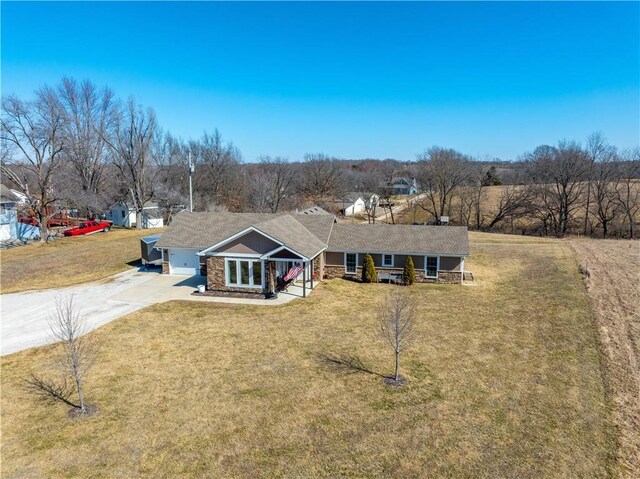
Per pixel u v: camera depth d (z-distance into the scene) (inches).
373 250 1052.5
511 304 860.0
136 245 1518.2
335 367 573.3
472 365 580.7
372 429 433.1
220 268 922.7
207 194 2603.3
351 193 3127.5
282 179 2864.2
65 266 1197.1
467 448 402.0
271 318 767.1
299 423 443.8
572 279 1048.2
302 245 944.9
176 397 495.5
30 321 754.2
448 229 1107.3
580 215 2215.8
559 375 549.3
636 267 1168.8
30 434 424.5
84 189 2050.9
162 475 367.2
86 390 511.8
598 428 433.1
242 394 502.6
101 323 738.2
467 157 2881.4
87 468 375.6
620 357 601.9
